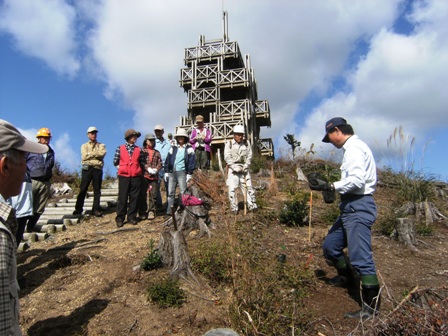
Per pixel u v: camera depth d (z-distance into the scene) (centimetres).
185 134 735
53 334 360
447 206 815
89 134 801
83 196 793
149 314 381
